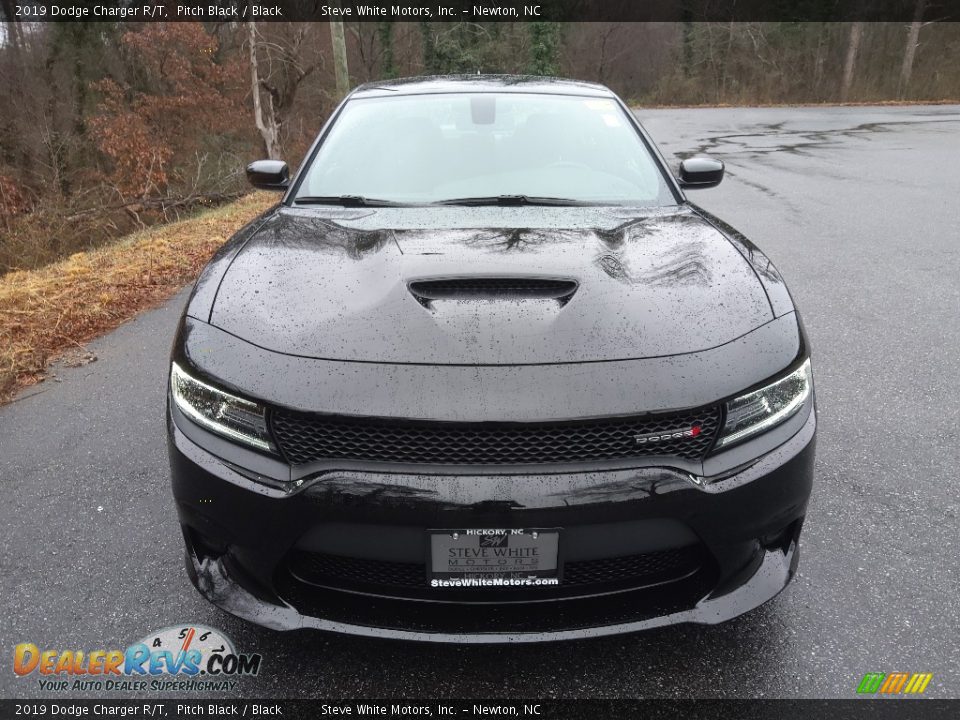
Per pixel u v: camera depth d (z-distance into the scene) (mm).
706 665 1796
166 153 16562
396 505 1481
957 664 1798
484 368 1522
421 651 1847
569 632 1596
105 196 14352
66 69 17859
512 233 2143
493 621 1615
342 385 1515
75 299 4746
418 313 1667
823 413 3178
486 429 1462
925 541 2287
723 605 1660
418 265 1886
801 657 1820
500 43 36625
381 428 1492
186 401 1658
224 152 18875
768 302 1804
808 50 38969
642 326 1641
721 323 1688
